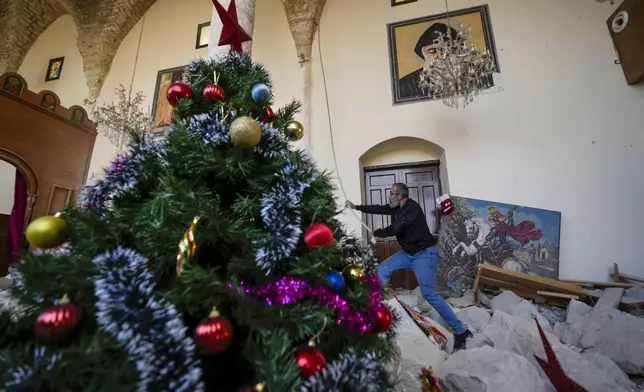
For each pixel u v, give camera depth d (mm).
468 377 1336
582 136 3930
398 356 1235
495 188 4039
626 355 1896
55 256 702
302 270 802
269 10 5637
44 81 6719
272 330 685
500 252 3801
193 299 655
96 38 6359
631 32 3791
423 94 4582
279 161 940
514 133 4137
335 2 5387
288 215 853
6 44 6891
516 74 4324
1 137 3906
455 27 4734
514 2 4652
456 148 4277
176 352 544
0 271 4082
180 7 6527
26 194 4195
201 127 907
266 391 603
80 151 4969
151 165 871
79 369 542
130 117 4715
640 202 3621
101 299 576
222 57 1263
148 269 695
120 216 797
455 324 2277
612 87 3975
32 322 715
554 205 3832
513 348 1934
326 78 5000
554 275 3588
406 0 5094
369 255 1167
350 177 4543
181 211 757
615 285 3295
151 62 6227
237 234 780
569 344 2256
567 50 4254
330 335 849
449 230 4023
